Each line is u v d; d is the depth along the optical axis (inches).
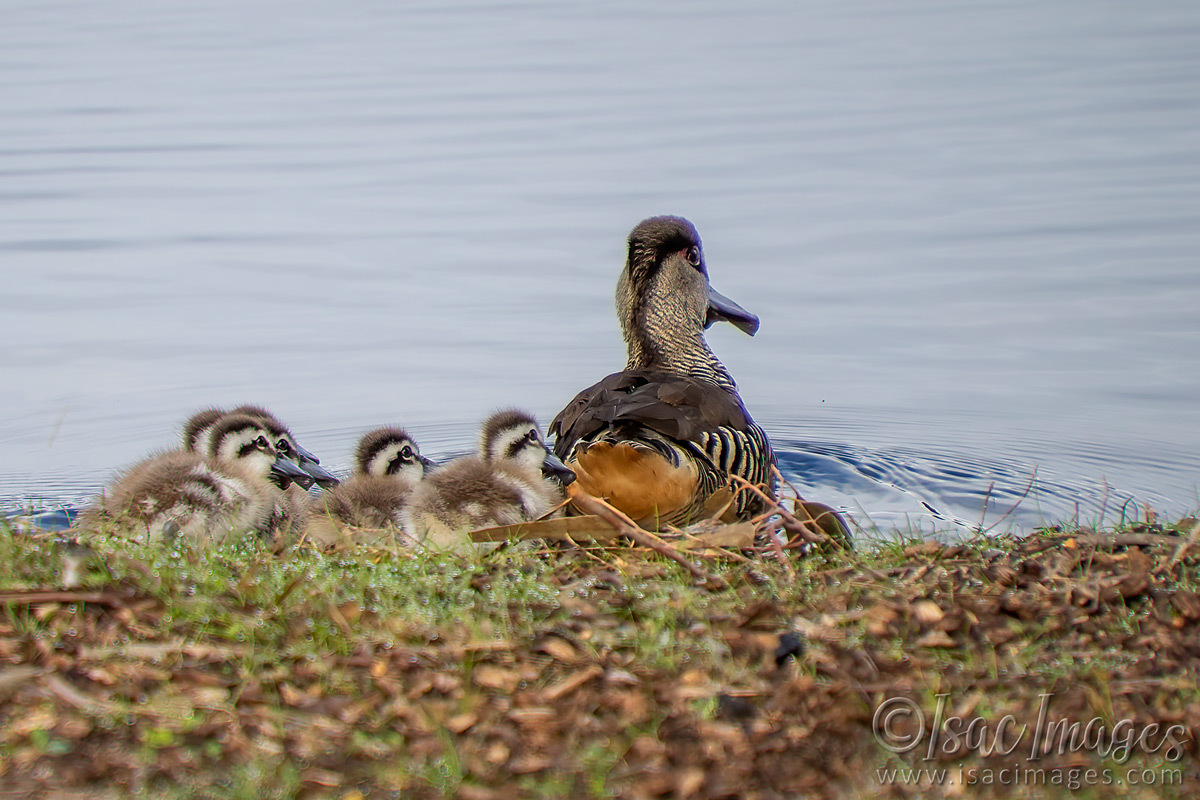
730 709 275.0
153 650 293.4
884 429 687.1
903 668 294.4
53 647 292.8
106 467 636.1
